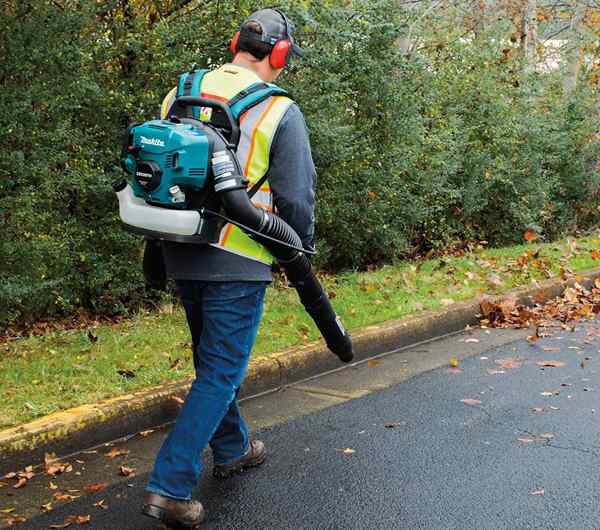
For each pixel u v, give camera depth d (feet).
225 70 10.53
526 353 19.85
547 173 39.81
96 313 23.04
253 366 16.57
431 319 21.31
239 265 10.32
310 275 10.76
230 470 12.47
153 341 18.54
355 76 27.35
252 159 10.14
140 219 9.72
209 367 10.54
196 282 10.61
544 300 25.32
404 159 29.78
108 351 17.66
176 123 9.87
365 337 19.29
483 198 35.78
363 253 30.66
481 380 17.58
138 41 21.81
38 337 19.42
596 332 22.00
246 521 11.07
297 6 22.71
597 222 42.78
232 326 10.50
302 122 10.36
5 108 18.92
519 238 37.14
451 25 38.78
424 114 33.37
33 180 20.35
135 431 14.29
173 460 10.39
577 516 11.12
